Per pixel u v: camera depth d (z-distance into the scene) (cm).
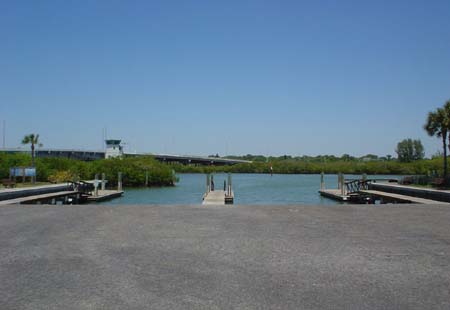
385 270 729
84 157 10956
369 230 1145
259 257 822
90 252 866
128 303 563
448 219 1374
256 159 16675
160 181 6688
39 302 567
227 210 1639
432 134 3916
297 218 1399
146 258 813
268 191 5309
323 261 790
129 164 6512
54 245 937
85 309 541
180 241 984
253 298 583
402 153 11612
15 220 1345
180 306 552
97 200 3334
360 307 550
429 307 550
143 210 1633
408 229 1163
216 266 753
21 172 3847
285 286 638
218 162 13838
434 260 800
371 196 3127
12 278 680
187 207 1752
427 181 3784
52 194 2811
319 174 13338
